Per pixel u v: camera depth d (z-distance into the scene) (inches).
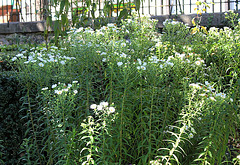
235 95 116.1
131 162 116.7
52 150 112.6
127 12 181.9
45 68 120.5
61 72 126.1
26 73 116.0
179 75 123.3
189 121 98.0
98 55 129.6
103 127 92.4
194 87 103.0
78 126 116.8
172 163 100.3
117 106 115.7
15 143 120.8
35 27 267.1
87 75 125.9
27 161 114.7
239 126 127.9
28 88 117.0
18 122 121.2
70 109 116.3
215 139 97.3
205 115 108.7
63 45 168.6
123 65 111.9
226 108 106.1
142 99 119.0
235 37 158.1
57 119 107.2
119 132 107.0
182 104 116.0
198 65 129.0
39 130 121.6
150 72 112.0
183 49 155.3
